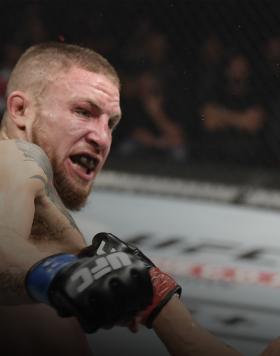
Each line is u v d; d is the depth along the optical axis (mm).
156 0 8969
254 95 8750
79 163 2547
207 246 6141
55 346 2420
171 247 6059
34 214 2365
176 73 8930
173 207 7000
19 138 2541
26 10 9289
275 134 8727
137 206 6918
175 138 8883
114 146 8945
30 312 2414
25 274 1945
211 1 8797
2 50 9188
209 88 8852
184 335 2389
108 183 7598
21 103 2551
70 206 2611
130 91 8984
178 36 8938
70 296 1856
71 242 2428
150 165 7988
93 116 2529
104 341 4555
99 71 2549
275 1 8664
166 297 2420
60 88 2506
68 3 9141
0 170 2221
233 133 8805
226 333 4805
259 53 8727
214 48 8820
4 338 2365
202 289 5375
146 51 9000
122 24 9086
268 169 8555
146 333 4672
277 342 2350
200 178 7773
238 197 7430
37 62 2547
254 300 5262
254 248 6160
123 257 1919
